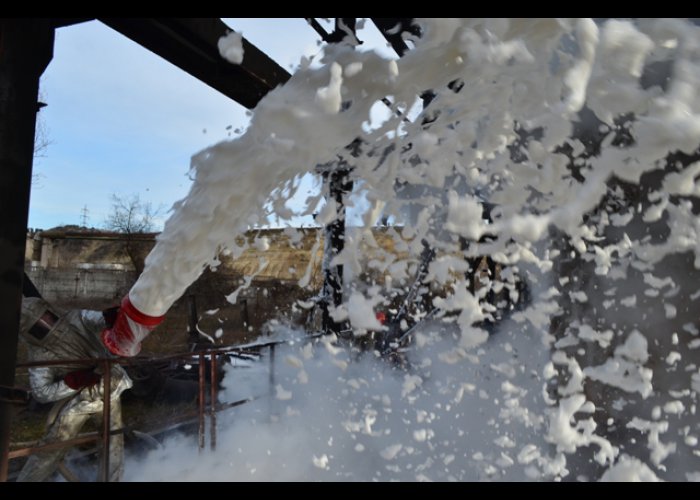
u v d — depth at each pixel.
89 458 3.46
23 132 1.79
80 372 2.80
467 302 1.26
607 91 0.87
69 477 2.93
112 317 2.65
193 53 2.61
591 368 1.61
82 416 2.92
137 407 4.69
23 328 2.75
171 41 2.46
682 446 1.71
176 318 10.12
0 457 1.71
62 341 2.80
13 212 1.76
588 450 1.84
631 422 1.69
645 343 1.50
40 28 1.86
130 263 16.81
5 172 1.73
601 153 1.07
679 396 1.71
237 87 3.02
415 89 1.02
